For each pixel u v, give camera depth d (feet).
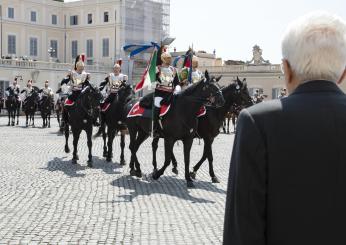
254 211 7.08
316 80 7.52
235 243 7.11
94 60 235.20
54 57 241.14
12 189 33.58
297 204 7.04
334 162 7.04
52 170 42.47
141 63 215.51
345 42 7.44
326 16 7.52
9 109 104.42
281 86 161.27
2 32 219.41
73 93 46.60
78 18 241.55
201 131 37.42
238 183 7.15
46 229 23.59
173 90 35.78
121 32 226.58
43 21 235.61
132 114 38.91
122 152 46.78
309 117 7.23
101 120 50.31
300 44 7.41
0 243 21.17
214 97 33.24
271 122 7.30
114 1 228.43
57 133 84.43
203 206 29.27
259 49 168.96
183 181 38.17
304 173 7.06
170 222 25.32
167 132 34.83
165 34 237.86
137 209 28.14
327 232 6.95
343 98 7.44
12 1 222.89
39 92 103.96
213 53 222.07
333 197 6.99
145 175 40.70
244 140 7.25
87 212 27.22
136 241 21.81
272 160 7.16
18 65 173.06
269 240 7.21
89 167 44.65
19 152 55.62
